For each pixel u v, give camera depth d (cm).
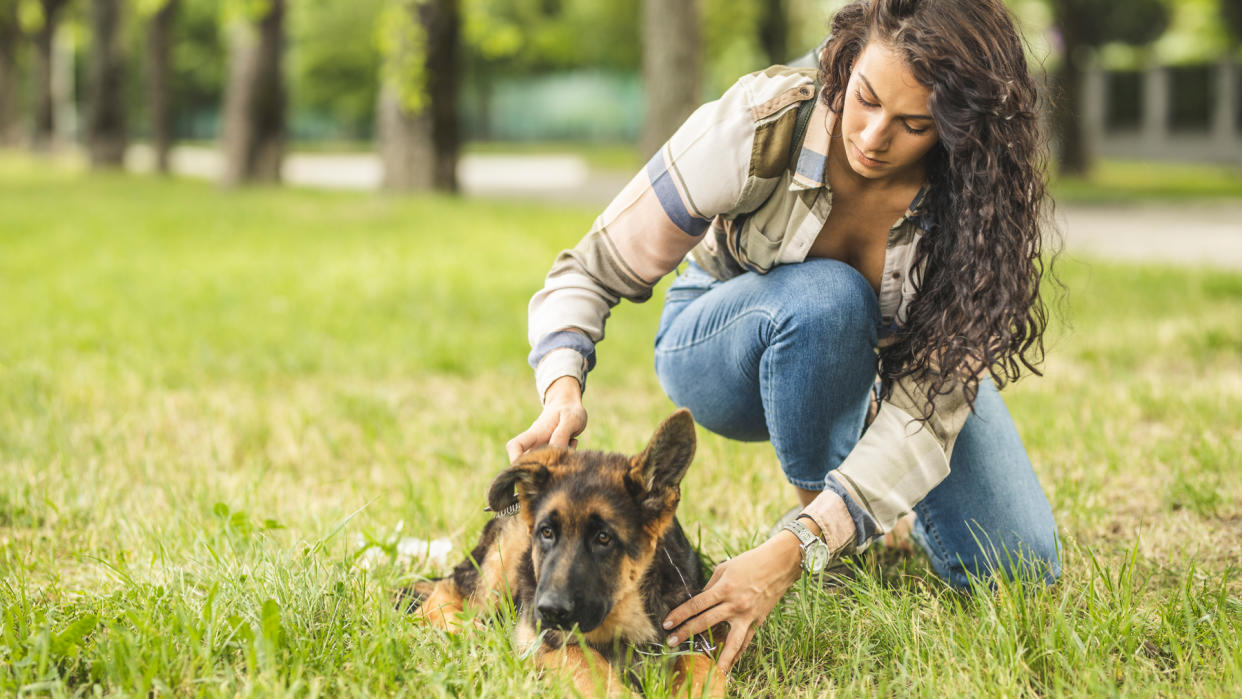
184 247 1323
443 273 1105
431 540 398
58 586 347
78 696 261
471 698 263
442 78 2062
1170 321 820
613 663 302
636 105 5997
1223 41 3403
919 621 314
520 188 2673
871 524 299
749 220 323
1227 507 417
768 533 386
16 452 490
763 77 310
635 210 320
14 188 2334
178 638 283
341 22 5525
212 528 395
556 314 322
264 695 257
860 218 314
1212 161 3450
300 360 711
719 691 273
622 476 295
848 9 281
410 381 684
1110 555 374
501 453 499
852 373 321
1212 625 297
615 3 4922
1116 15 3083
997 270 277
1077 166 2780
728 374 351
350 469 493
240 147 2483
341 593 315
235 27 2450
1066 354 725
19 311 869
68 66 6156
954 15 259
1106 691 264
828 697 279
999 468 346
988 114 262
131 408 578
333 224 1545
